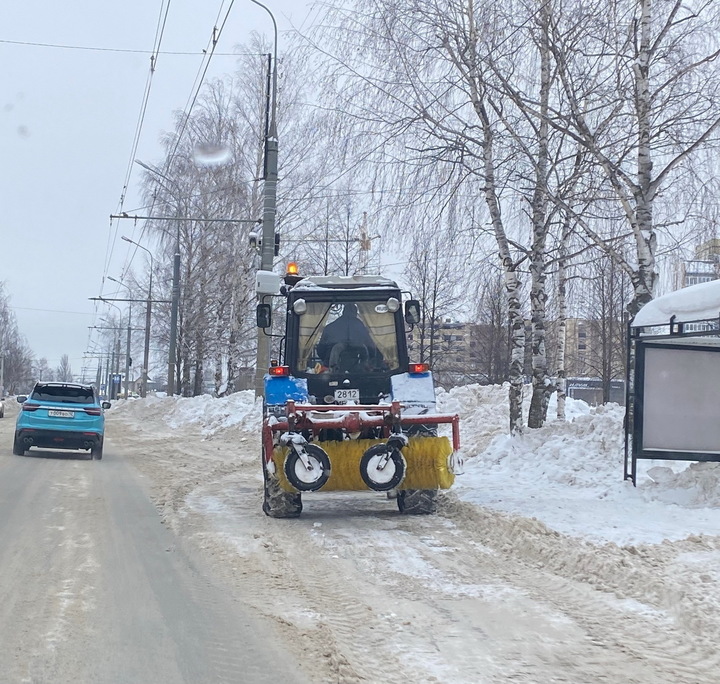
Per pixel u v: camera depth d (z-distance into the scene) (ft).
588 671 16.58
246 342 147.54
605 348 96.58
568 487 41.83
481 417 68.44
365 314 38.52
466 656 17.43
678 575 23.30
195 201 122.83
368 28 46.42
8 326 347.97
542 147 45.57
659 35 40.93
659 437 37.83
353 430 33.81
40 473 52.01
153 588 23.11
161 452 74.08
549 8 41.27
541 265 51.57
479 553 27.99
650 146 42.47
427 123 46.24
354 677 16.08
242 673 16.49
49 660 16.98
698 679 16.19
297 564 26.35
